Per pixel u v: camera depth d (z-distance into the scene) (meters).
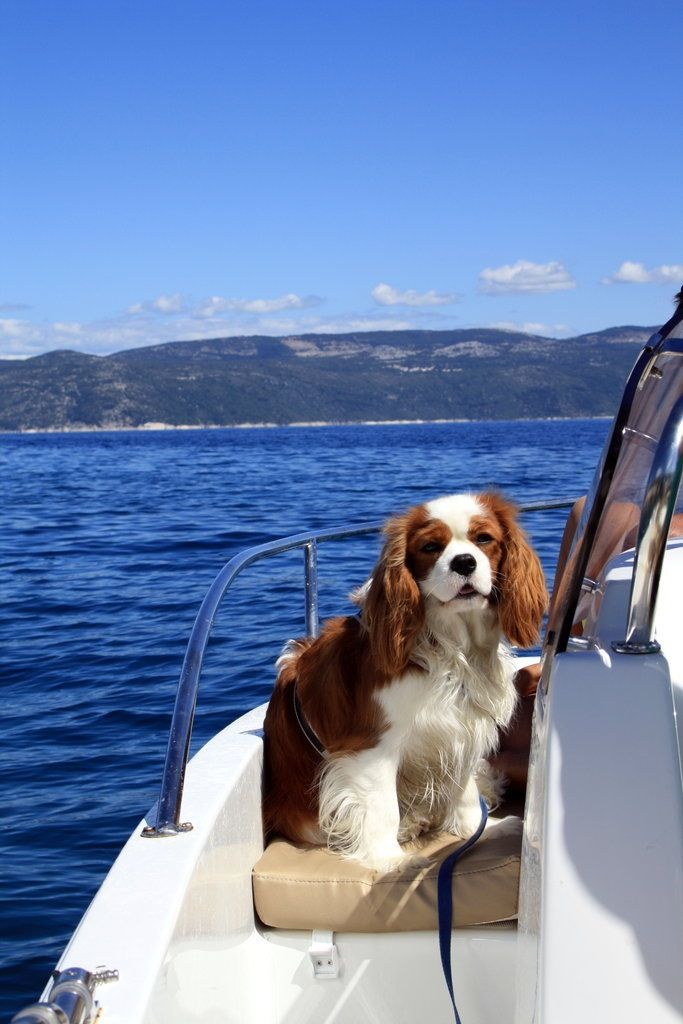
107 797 5.35
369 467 35.34
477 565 2.34
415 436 92.19
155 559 13.65
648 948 1.16
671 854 1.20
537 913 1.26
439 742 2.42
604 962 1.16
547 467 31.03
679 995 1.14
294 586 10.13
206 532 16.28
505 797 2.73
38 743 6.20
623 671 1.30
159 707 6.78
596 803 1.23
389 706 2.36
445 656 2.41
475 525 2.40
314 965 2.08
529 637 2.45
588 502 1.38
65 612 10.07
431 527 2.40
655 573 1.31
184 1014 1.53
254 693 6.79
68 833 4.93
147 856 1.69
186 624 9.19
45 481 34.41
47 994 1.26
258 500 22.34
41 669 7.88
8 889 4.39
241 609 9.27
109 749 6.05
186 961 1.58
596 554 1.62
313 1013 2.08
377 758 2.35
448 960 1.93
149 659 8.01
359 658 2.42
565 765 1.26
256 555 2.58
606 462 1.35
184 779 1.95
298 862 2.19
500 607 2.45
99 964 1.38
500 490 2.62
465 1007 2.02
